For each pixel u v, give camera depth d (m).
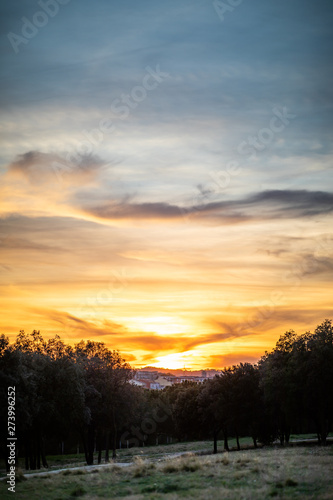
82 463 76.50
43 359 61.50
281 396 68.44
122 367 75.50
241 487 23.81
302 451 46.50
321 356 63.56
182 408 108.62
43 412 57.16
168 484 27.19
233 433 109.44
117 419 75.31
